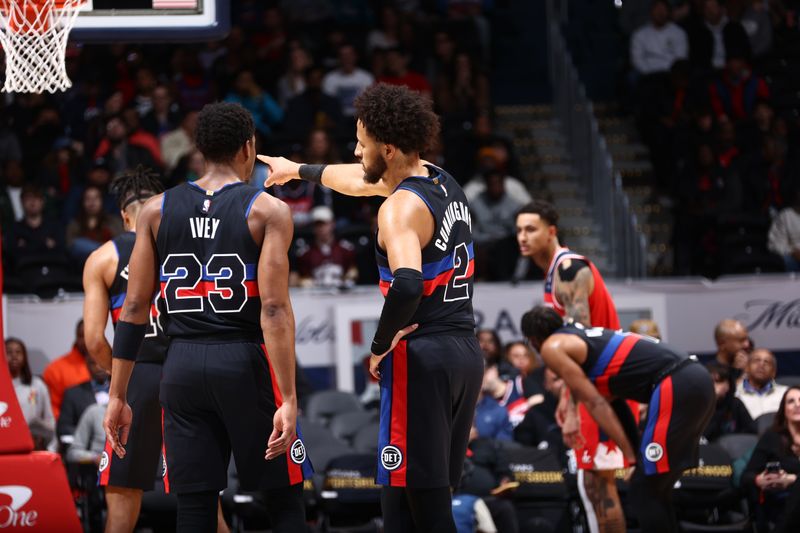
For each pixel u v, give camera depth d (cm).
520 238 1197
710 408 1098
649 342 1107
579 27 3156
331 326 1925
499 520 1479
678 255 2358
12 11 950
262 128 2592
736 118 2722
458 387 782
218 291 759
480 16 3059
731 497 1483
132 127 2397
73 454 1501
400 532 791
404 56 2800
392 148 782
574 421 1137
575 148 2812
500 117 2983
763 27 2953
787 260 2242
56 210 2264
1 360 812
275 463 770
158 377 932
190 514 770
